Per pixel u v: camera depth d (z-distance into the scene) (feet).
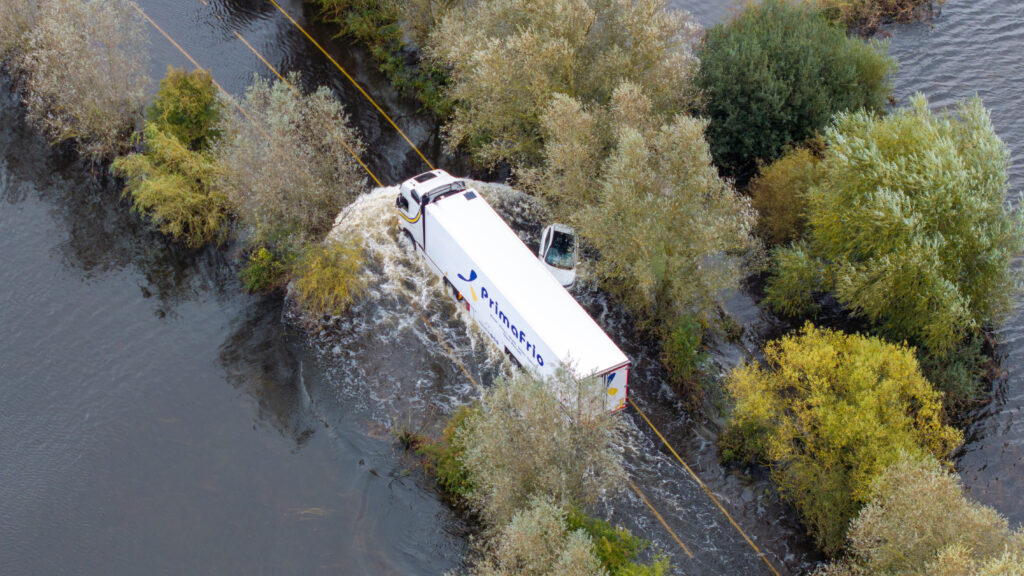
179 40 209.15
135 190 162.81
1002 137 189.16
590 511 122.62
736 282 145.79
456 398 137.90
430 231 150.82
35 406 138.21
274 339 148.25
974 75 205.26
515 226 167.73
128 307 154.10
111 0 183.42
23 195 173.68
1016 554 98.48
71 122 181.16
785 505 126.82
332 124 161.07
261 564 118.11
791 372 125.59
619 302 153.89
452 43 172.04
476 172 181.68
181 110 168.14
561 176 151.53
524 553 101.50
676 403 139.44
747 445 130.52
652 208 134.41
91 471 129.39
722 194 141.38
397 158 183.93
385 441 132.57
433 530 121.70
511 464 109.70
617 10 160.66
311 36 214.48
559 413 112.27
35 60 178.09
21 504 124.77
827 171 152.25
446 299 153.99
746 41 174.50
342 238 161.48
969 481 131.03
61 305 153.89
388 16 209.77
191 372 143.54
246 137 150.30
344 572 117.29
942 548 99.86
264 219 150.61
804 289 153.89
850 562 112.57
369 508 124.36
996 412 140.05
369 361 143.33
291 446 132.67
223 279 159.43
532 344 132.57
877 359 123.03
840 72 176.14
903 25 220.23
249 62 204.95
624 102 144.77
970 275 139.13
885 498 109.81
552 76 159.63
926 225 136.87
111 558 118.73
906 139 145.07
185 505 125.08
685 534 122.21
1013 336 151.43
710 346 148.87
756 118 170.60
